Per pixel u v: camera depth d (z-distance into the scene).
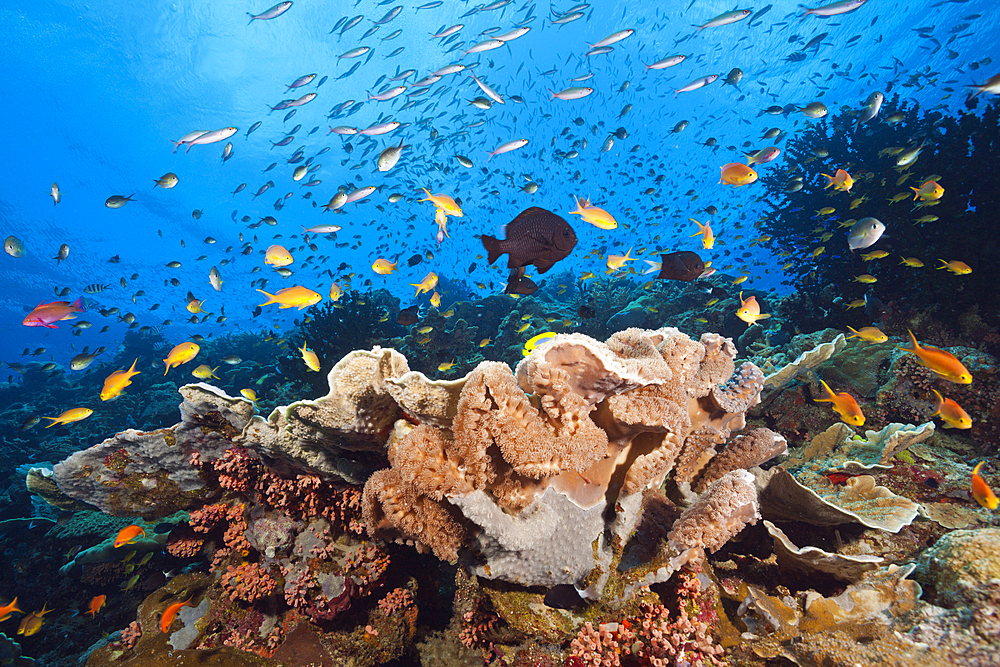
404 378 2.01
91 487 3.60
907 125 8.93
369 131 7.81
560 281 19.14
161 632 3.68
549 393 1.85
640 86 16.92
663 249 11.30
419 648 3.55
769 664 2.19
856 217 8.03
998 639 1.83
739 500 2.07
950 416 3.45
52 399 14.34
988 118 6.95
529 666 2.50
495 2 10.64
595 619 2.37
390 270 6.84
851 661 1.96
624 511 2.28
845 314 7.66
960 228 6.59
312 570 3.42
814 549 2.26
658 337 2.51
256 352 16.02
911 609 2.11
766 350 7.29
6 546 6.13
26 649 5.18
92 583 5.44
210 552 4.25
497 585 2.50
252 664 3.13
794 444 4.93
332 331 10.45
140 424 11.05
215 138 7.43
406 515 2.08
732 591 2.52
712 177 29.64
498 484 1.96
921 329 6.49
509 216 21.61
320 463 3.04
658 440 2.22
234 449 3.37
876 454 3.55
